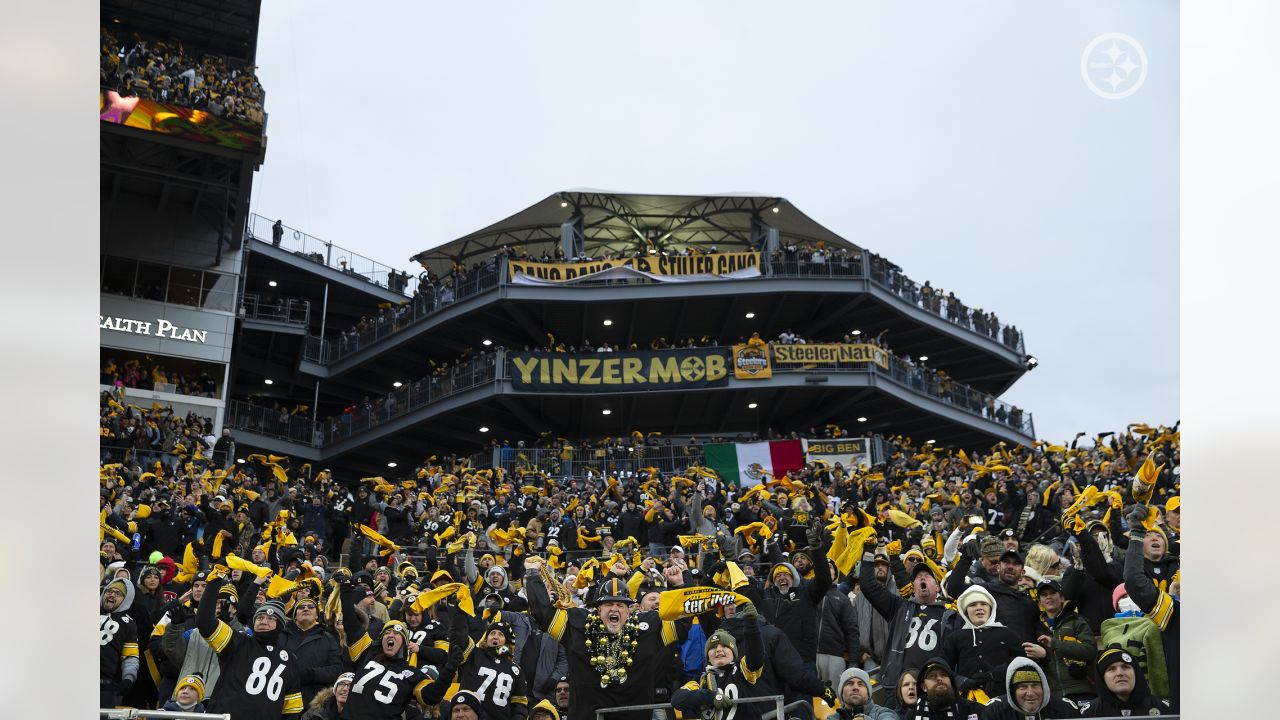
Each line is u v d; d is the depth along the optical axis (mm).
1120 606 6641
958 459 28125
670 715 6703
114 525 14109
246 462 38219
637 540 19766
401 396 39969
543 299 38312
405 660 7227
